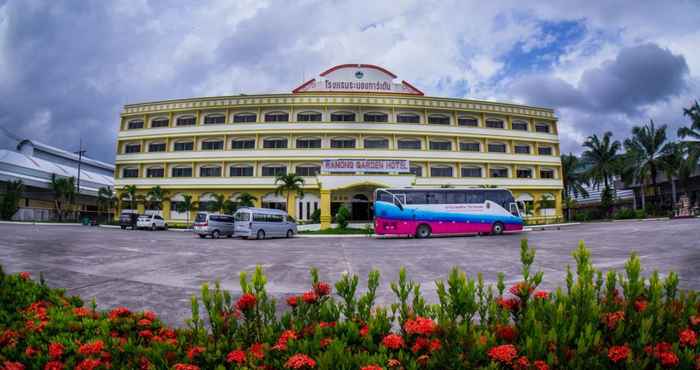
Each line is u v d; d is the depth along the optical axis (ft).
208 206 128.57
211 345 8.24
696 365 6.67
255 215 82.48
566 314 7.93
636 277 8.63
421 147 133.39
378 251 51.06
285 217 88.58
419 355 7.45
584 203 191.72
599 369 6.56
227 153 129.90
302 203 126.52
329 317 9.33
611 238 59.57
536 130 145.89
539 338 6.86
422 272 33.09
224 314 9.16
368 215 126.52
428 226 78.84
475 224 79.66
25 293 14.29
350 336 8.27
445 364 6.88
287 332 8.25
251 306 8.75
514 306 8.77
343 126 129.39
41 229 94.63
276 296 24.09
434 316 8.83
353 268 35.81
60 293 14.97
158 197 127.95
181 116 136.56
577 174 165.07
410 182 111.55
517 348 7.11
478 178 134.62
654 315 7.70
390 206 79.51
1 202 144.15
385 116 133.59
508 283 27.66
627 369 6.31
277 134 129.80
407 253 47.83
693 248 41.75
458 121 138.00
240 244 64.95
